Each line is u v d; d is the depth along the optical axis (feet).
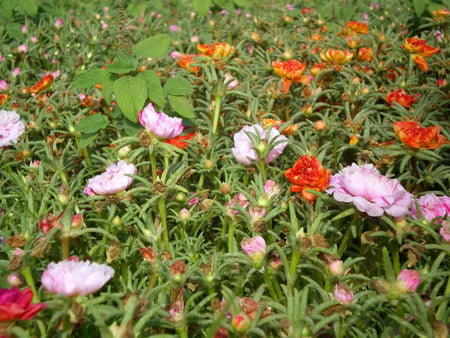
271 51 1.99
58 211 0.97
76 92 1.68
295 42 2.30
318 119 1.59
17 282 0.75
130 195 0.92
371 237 0.85
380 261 0.92
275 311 0.78
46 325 0.74
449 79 1.59
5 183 1.25
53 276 0.62
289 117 1.54
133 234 0.95
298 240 0.77
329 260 0.77
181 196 0.99
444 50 1.81
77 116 1.41
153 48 1.32
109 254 0.84
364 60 1.82
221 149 1.28
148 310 0.67
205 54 1.49
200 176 1.21
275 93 1.46
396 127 1.03
